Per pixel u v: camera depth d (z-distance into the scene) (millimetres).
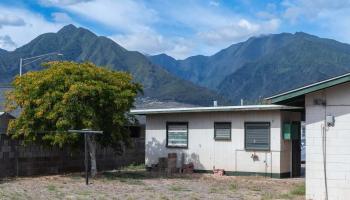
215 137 23734
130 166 27188
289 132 21844
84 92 19859
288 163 22344
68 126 20203
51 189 17016
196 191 16781
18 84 21141
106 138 22203
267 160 22172
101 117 21125
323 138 13859
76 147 22016
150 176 22141
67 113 20031
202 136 24125
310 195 13992
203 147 24047
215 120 23766
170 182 19641
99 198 14883
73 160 23969
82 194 15812
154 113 25078
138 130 28688
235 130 23156
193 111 23953
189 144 24484
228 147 23312
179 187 17906
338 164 13672
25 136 20750
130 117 22891
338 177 13664
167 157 24656
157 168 25078
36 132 20766
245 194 16062
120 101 20594
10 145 20859
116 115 20938
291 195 15547
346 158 13602
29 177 21141
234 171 23031
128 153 27609
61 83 20547
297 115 23281
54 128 20688
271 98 14336
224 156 23391
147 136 25906
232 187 18062
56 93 20125
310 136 14039
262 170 22297
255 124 22625
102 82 20750
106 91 20594
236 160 23016
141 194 15844
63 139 20203
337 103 13742
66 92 20078
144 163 28641
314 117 13992
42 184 18547
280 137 21906
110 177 21375
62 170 23375
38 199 14695
